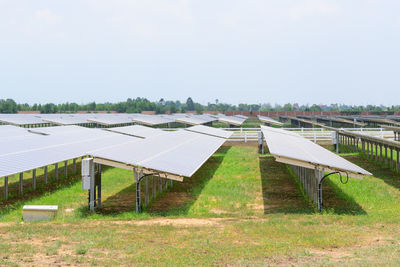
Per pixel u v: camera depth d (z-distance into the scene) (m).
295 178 28.50
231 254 11.48
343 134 44.50
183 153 25.03
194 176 29.20
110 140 34.69
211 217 17.72
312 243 12.62
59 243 12.41
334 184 25.59
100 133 39.31
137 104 168.75
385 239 13.05
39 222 16.31
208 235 13.89
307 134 52.25
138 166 18.48
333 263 10.42
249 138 53.09
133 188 24.95
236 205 20.64
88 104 167.75
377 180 27.16
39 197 21.92
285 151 20.41
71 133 36.81
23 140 28.33
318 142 49.22
